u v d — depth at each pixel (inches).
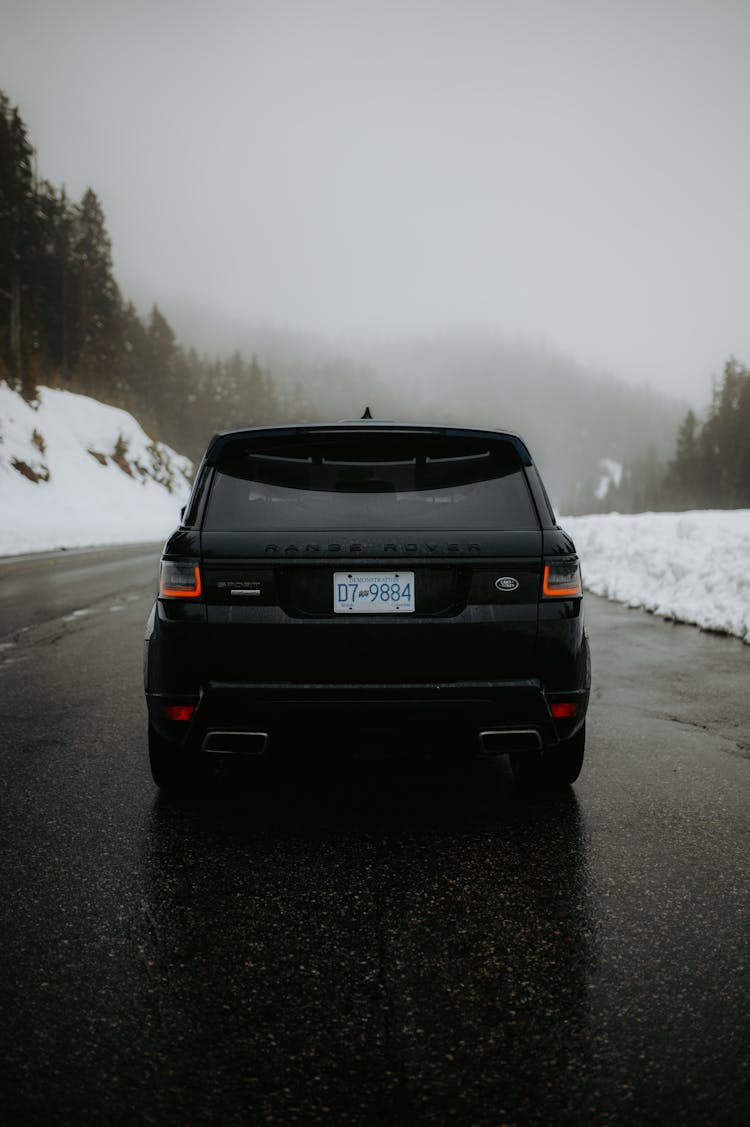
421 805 124.9
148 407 4104.3
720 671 229.0
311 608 106.7
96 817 118.8
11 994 72.4
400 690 105.0
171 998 71.7
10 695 199.6
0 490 1664.6
